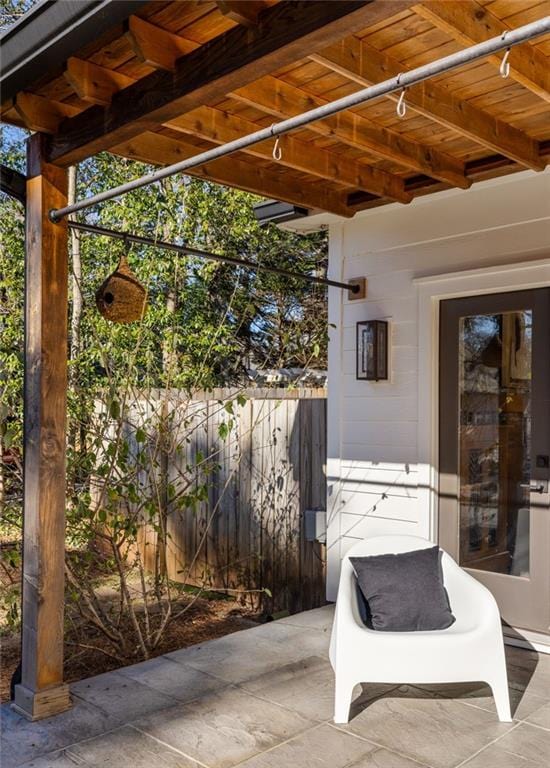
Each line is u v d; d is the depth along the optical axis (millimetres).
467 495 4164
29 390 3029
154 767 2514
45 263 2996
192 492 4680
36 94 2795
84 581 4285
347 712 2871
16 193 3080
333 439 4898
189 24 2250
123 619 4918
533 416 3848
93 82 2559
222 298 10242
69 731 2795
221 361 10422
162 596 5555
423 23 2307
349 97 2018
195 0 2111
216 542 5844
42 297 2982
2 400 4309
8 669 4031
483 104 2963
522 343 3916
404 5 1826
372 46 2463
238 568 5652
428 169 3510
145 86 2502
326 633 4051
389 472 4547
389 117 3104
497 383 4027
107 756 2594
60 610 3004
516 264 3879
